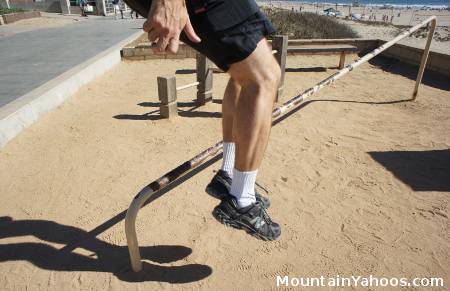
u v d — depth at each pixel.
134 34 10.72
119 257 1.99
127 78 6.02
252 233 1.59
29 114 3.80
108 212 2.38
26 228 2.21
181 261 1.95
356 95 5.02
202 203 2.47
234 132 1.41
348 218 2.32
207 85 4.46
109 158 3.12
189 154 3.21
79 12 26.77
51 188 2.65
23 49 8.55
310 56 8.07
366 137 3.58
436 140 3.50
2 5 26.28
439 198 2.53
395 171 2.91
